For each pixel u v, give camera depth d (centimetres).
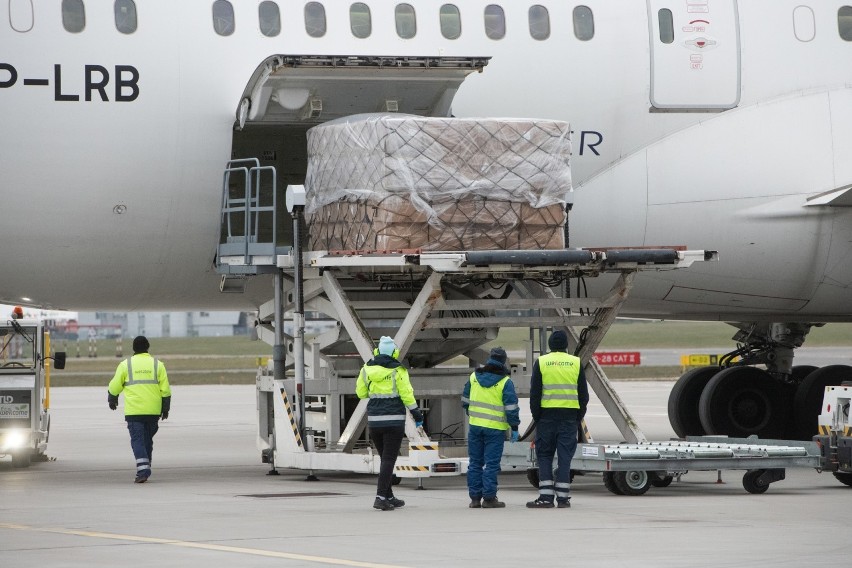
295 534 3747
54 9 5441
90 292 6019
